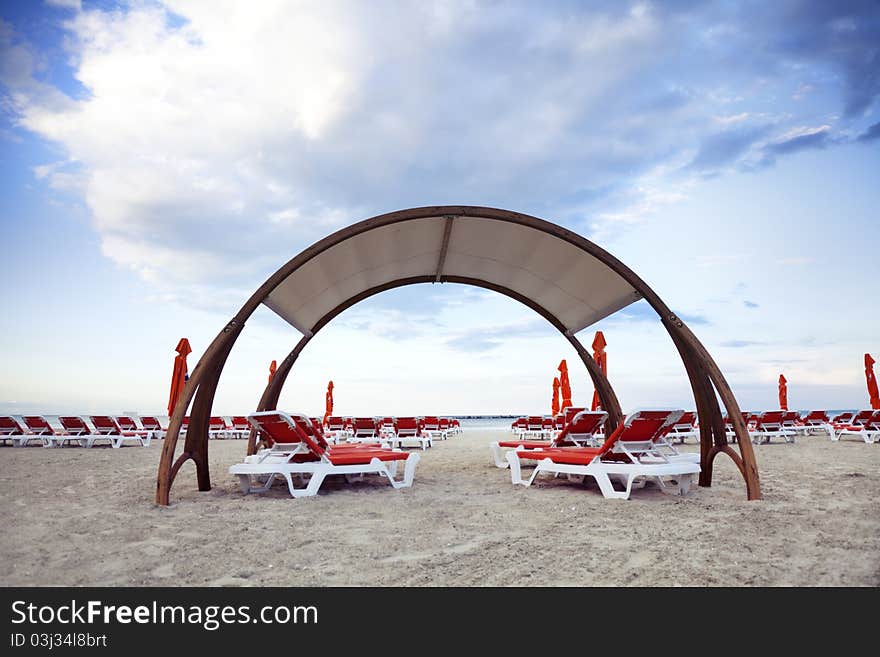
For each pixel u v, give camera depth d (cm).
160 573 288
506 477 753
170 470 508
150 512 459
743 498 532
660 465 548
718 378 550
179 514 451
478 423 6025
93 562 306
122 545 343
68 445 1483
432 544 349
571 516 445
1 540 353
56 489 595
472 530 391
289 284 655
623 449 594
